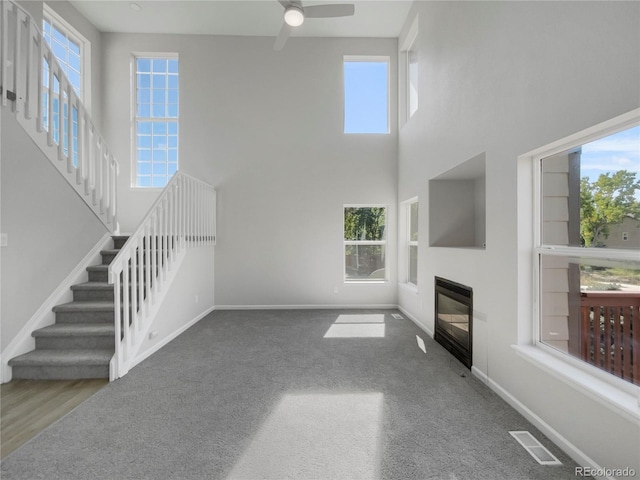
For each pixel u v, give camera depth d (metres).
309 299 5.57
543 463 1.70
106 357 2.84
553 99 1.88
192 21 5.17
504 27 2.37
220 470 1.67
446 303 3.53
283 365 3.06
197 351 3.44
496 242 2.50
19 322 2.92
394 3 4.75
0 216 2.76
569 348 1.93
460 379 2.75
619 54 1.46
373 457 1.77
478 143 2.79
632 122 1.52
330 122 5.59
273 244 5.55
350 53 5.57
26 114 3.00
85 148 3.96
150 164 5.62
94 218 3.98
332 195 5.59
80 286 3.49
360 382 2.70
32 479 1.61
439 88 3.67
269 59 5.57
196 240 4.65
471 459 1.74
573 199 1.91
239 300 5.52
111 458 1.76
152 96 5.62
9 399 2.44
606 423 1.53
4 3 2.80
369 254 5.70
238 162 5.54
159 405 2.33
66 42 4.89
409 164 4.92
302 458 1.76
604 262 1.70
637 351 1.51
